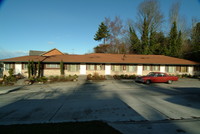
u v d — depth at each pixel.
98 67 20.39
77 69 19.95
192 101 7.16
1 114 5.13
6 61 17.72
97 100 7.29
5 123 4.26
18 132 3.50
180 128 4.00
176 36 28.94
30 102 6.91
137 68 20.95
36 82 14.23
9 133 3.45
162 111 5.50
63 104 6.51
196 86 12.71
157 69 21.25
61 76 16.06
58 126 3.91
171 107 6.06
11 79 14.32
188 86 12.67
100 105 6.31
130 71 20.89
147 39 31.47
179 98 7.82
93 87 11.81
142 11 32.34
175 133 3.68
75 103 6.69
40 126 3.91
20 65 18.47
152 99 7.54
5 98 7.87
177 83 14.72
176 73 21.48
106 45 38.72
